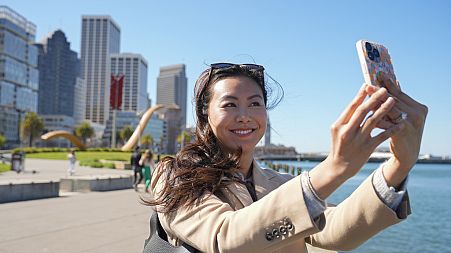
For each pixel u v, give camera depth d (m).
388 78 1.29
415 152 1.33
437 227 10.26
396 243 8.38
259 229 1.25
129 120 149.62
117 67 157.38
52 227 7.83
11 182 11.71
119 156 50.84
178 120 147.62
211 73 1.78
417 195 20.95
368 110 1.13
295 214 1.22
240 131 1.71
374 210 1.44
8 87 144.88
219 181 1.54
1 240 6.68
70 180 14.87
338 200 16.14
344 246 1.59
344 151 1.15
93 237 7.04
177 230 1.48
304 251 1.76
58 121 163.25
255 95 1.74
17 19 155.62
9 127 143.88
